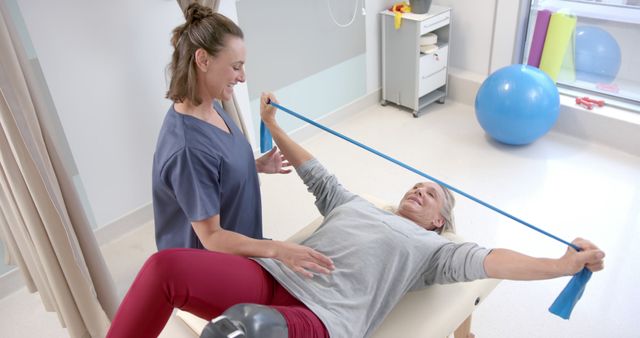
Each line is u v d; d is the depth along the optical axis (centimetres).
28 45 207
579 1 317
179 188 139
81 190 245
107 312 211
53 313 224
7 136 165
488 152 315
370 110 373
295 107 328
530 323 205
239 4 270
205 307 133
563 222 254
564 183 282
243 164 153
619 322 203
